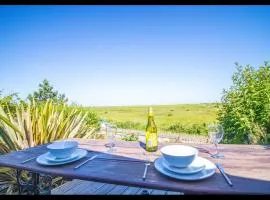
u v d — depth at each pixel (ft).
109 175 3.93
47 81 26.78
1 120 9.53
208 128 5.37
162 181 3.62
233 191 3.19
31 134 9.59
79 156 4.92
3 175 8.58
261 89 10.71
